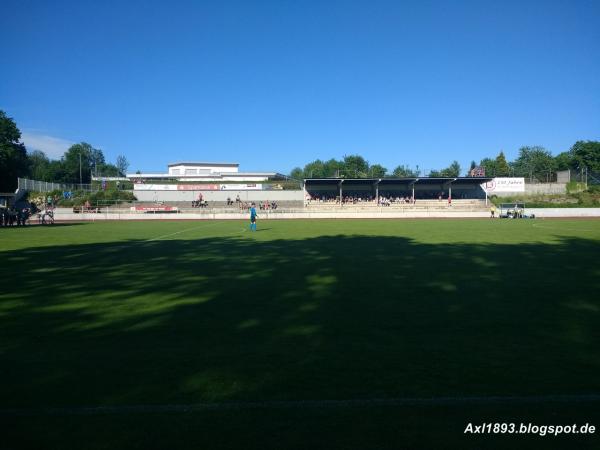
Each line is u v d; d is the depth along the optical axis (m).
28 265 15.62
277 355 6.10
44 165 120.69
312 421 4.16
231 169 112.19
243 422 4.15
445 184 70.50
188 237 28.89
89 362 5.88
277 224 46.34
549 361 5.79
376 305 9.20
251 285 11.59
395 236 28.58
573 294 10.23
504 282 11.85
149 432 3.98
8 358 6.06
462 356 6.01
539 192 71.25
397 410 4.38
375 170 96.44
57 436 3.93
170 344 6.65
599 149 93.81
